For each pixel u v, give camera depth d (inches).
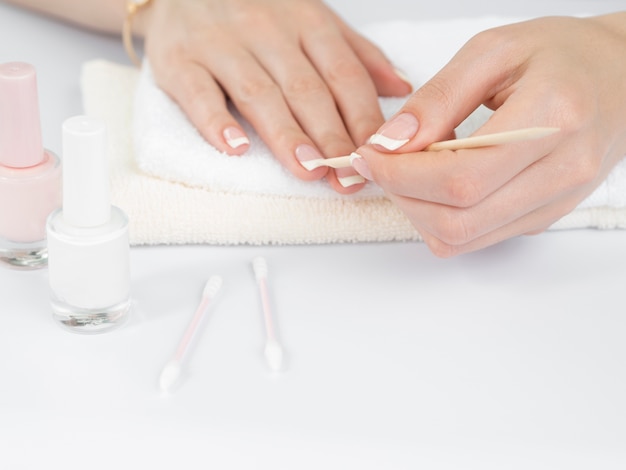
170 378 19.7
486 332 22.0
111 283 21.1
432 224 21.4
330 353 21.1
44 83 31.0
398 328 22.0
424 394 20.0
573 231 26.2
